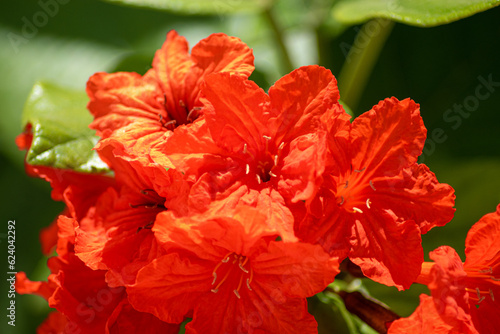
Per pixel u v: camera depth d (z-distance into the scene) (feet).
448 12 0.67
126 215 0.65
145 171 0.61
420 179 0.61
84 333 0.64
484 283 0.64
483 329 0.63
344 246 0.60
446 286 0.57
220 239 0.58
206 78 0.59
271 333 0.60
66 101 0.74
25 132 0.72
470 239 0.61
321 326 0.70
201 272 0.60
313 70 0.60
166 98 0.67
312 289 0.57
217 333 0.60
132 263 0.61
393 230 0.60
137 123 0.65
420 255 0.59
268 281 0.59
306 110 0.60
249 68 0.64
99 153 0.65
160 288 0.59
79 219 0.66
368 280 0.73
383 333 0.64
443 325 0.57
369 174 0.62
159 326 0.63
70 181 0.68
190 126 0.60
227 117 0.60
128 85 0.67
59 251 0.66
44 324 0.71
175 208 0.58
